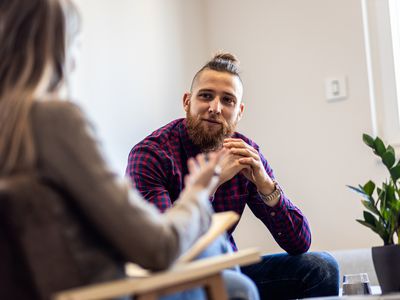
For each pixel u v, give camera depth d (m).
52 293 1.04
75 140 1.07
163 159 2.36
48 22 1.18
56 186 1.08
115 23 2.98
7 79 1.16
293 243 2.38
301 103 3.41
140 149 2.38
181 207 1.18
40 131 1.08
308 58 3.41
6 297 1.04
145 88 3.13
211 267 1.12
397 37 3.31
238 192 2.45
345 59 3.31
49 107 1.09
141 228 1.07
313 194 3.35
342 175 3.29
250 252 1.20
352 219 3.24
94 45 2.83
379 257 1.79
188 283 1.11
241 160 2.32
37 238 1.04
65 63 1.20
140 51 3.12
